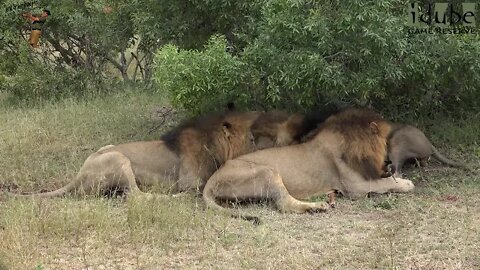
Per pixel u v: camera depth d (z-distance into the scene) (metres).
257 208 8.20
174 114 12.59
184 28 10.97
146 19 11.18
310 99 9.48
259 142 8.77
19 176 9.48
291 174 8.38
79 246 6.98
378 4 8.69
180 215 7.60
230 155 8.68
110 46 14.60
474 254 6.54
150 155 8.77
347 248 6.77
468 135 10.45
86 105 14.00
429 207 7.89
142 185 8.76
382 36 8.70
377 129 8.60
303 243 6.95
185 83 9.62
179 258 6.66
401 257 6.50
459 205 8.00
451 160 9.66
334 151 8.50
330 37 8.84
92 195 8.52
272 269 6.29
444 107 11.15
